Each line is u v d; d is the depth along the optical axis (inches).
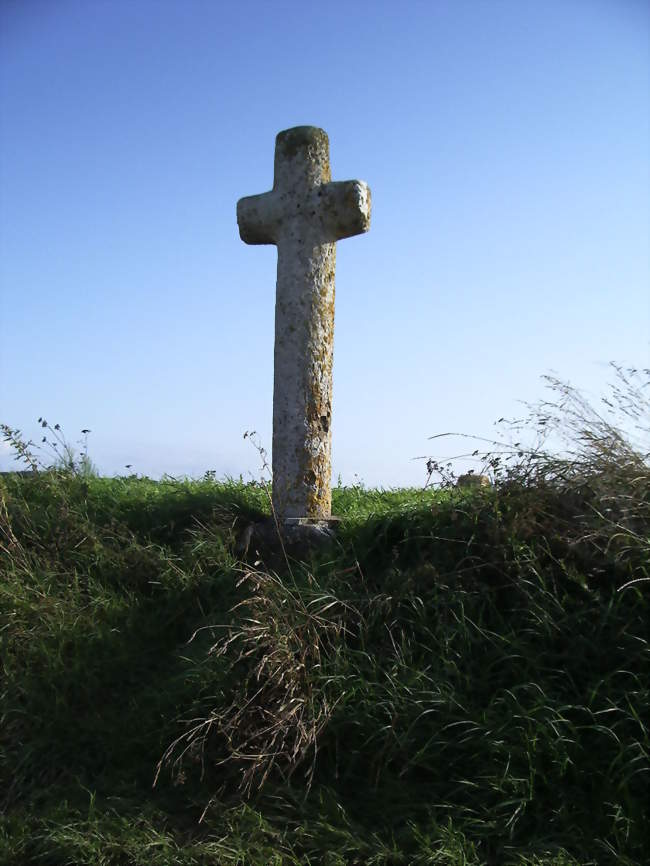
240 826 130.5
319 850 125.2
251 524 215.2
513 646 149.3
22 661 185.3
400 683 147.7
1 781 155.3
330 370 222.5
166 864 122.8
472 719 140.2
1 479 255.6
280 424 218.1
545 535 167.9
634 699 135.7
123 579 211.0
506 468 187.6
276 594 169.6
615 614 147.6
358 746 143.3
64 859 128.0
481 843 124.2
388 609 164.4
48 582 210.1
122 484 276.4
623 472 172.2
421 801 133.0
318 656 155.2
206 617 187.8
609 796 124.6
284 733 141.4
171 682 165.5
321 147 225.9
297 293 219.8
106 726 161.5
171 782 145.3
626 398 182.9
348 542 199.6
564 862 115.8
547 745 131.4
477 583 163.9
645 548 153.2
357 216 218.4
